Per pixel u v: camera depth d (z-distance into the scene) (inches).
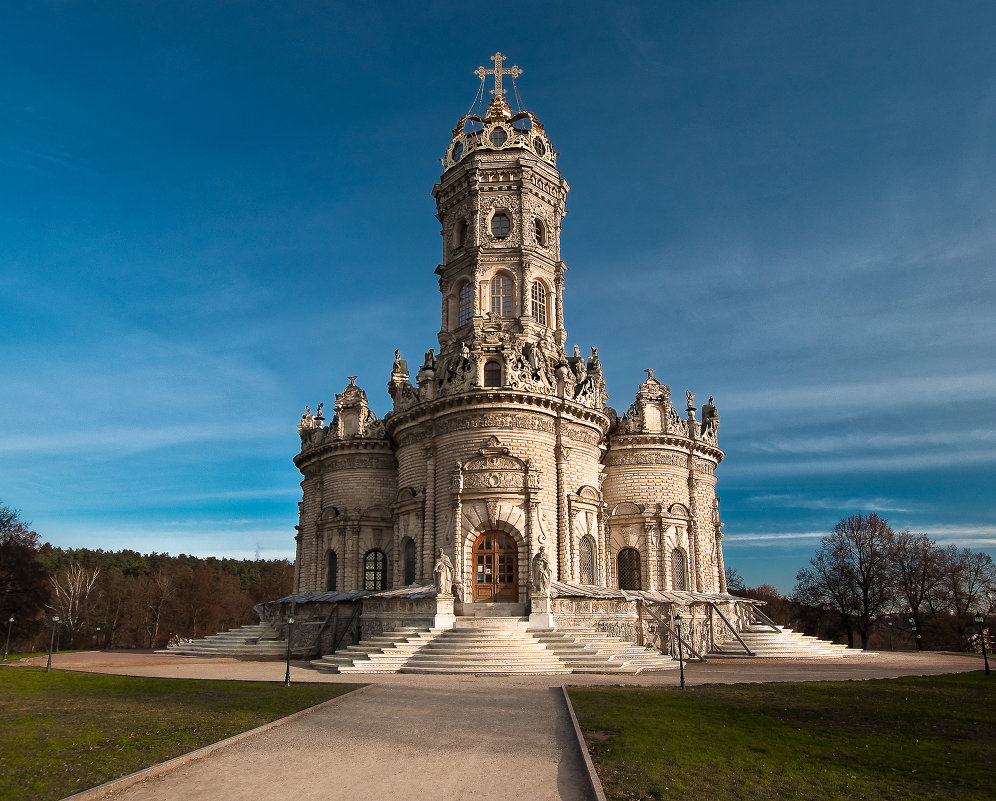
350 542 2610.7
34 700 1112.2
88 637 4640.8
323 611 2383.1
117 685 1309.1
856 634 3939.5
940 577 3508.9
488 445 2113.7
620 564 2605.8
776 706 1048.8
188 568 5944.9
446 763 722.8
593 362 2556.6
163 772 688.4
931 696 1163.9
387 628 1983.3
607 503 2625.5
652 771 681.6
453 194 2706.7
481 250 2551.7
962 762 735.1
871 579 3516.2
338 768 705.6
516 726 900.0
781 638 2343.8
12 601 3297.2
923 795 624.7
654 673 1605.6
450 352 2541.8
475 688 1261.1
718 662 2052.2
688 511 2637.8
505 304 2549.2
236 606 5408.5
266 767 709.9
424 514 2208.4
